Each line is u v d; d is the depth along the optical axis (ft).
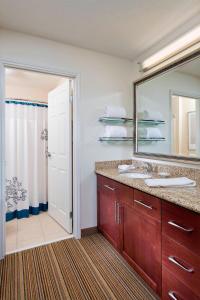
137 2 4.99
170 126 6.47
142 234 4.95
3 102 6.17
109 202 6.76
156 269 4.43
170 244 3.99
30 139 10.34
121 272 5.52
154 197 4.47
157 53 6.96
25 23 5.90
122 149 8.38
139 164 8.00
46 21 5.80
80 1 4.97
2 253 6.13
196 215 3.38
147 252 4.76
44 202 10.79
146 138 7.66
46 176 10.87
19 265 5.82
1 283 5.09
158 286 4.39
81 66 7.43
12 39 6.29
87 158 7.66
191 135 5.71
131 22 5.81
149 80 7.43
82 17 5.60
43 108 10.78
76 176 7.46
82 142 7.54
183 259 3.67
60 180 8.57
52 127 9.29
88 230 7.72
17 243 7.09
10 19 5.71
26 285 5.02
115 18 5.63
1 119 6.14
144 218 4.85
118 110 7.73
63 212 8.36
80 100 7.44
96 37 6.68
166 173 6.37
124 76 8.36
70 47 7.22
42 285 5.03
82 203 7.60
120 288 4.92
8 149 9.69
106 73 7.95
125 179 5.77
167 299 4.09
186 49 5.84
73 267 5.74
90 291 4.83
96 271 5.56
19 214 9.61
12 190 9.61
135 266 5.29
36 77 9.49
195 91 5.53
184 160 5.92
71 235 7.72
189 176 5.73
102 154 7.96
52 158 9.36
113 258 6.16
